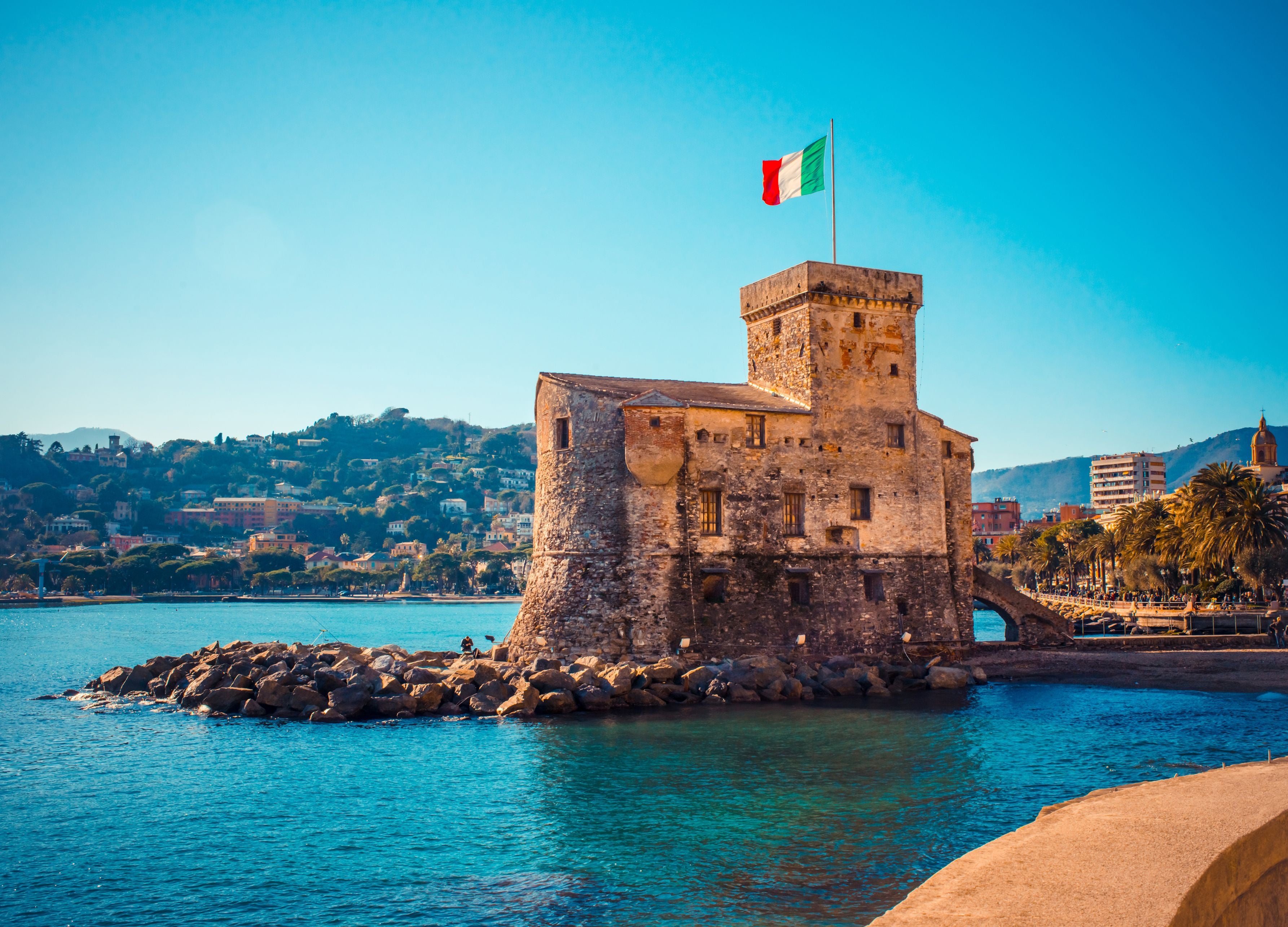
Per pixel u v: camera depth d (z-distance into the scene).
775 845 30.83
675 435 61.66
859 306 69.06
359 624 192.50
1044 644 73.81
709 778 39.41
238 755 45.19
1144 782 25.67
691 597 61.66
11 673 90.94
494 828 33.38
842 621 65.62
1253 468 197.00
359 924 25.53
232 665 62.84
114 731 51.78
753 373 73.56
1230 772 25.47
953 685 63.25
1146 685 64.06
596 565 62.47
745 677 58.94
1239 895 16.78
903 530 68.88
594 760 42.91
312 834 33.19
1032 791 36.59
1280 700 57.56
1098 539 163.75
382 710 54.16
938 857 29.39
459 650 126.50
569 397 65.88
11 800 37.78
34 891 28.17
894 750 44.16
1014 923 13.55
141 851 31.72
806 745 45.59
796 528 65.69
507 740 47.47
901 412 70.00
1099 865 16.11
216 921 25.91
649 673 57.88
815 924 24.69
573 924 25.16
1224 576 112.56
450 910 26.34
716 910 25.73
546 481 67.00
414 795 37.75
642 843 31.36
